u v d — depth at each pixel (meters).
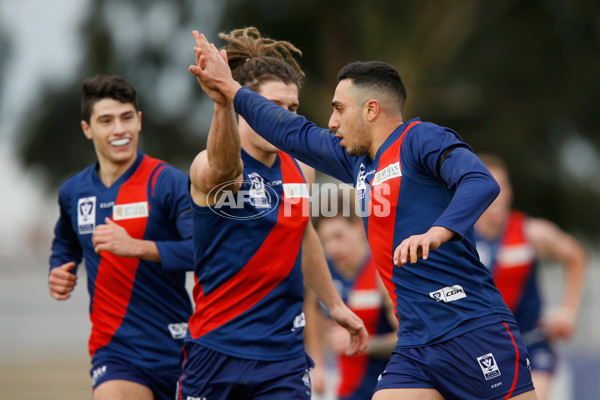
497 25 75.56
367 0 70.94
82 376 44.19
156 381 16.58
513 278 24.62
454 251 13.10
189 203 16.53
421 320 13.23
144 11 76.00
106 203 17.14
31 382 41.94
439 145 12.58
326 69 73.62
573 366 29.83
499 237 24.81
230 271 14.60
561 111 75.00
